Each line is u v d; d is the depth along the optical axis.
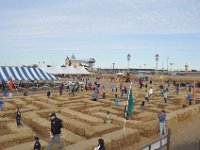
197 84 56.22
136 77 84.38
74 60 149.50
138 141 15.33
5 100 28.59
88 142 12.79
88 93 37.88
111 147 13.20
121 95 35.25
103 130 15.93
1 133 16.84
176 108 26.69
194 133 17.55
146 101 30.89
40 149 11.96
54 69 62.25
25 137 14.09
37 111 21.75
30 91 40.62
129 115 20.34
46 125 16.41
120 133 14.64
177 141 15.43
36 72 41.72
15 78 38.00
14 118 20.84
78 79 72.06
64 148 11.97
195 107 25.06
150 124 17.19
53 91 41.66
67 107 24.88
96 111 23.95
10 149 11.90
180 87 52.50
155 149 9.04
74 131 16.61
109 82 70.38
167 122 19.05
